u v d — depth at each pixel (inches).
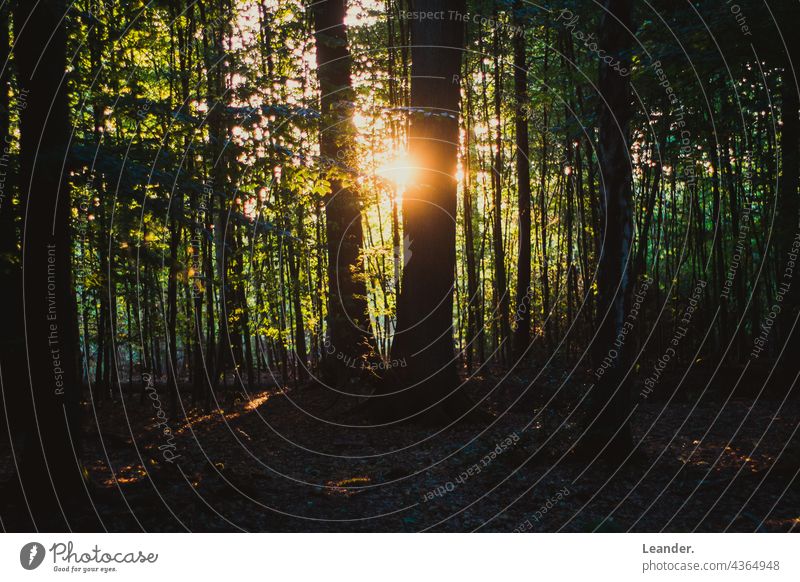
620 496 315.0
